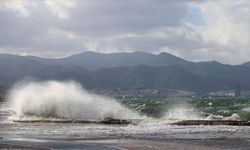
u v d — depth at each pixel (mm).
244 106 89188
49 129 38250
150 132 35125
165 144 26219
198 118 53938
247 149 23859
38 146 25375
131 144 26281
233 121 44438
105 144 26250
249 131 36188
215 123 44469
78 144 26359
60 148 24281
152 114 59688
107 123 46281
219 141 28188
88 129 38156
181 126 41750
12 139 29750
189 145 25828
